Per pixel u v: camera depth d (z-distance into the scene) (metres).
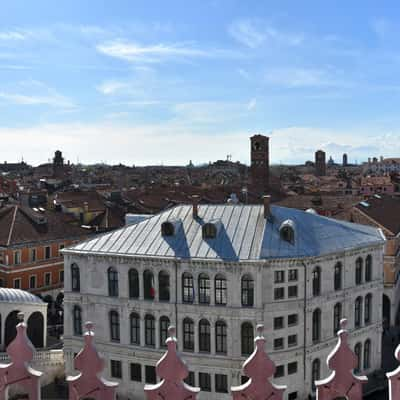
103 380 12.06
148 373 52.12
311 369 51.00
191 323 50.06
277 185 180.38
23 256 78.19
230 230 51.91
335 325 53.12
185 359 50.09
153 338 51.78
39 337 59.91
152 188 161.38
